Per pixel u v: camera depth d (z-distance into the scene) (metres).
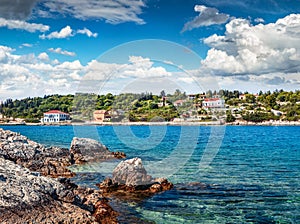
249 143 43.12
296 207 12.74
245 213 11.98
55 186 11.15
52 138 45.78
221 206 12.71
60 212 9.90
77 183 15.98
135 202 12.93
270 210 12.37
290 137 55.81
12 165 12.36
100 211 11.12
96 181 16.45
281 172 19.91
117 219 11.01
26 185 10.54
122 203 12.77
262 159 25.97
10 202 9.35
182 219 11.21
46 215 9.48
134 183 14.61
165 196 13.85
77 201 11.16
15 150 20.89
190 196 13.92
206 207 12.55
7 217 8.77
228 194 14.40
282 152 31.83
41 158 21.38
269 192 14.89
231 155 28.52
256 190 15.21
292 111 104.38
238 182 16.77
